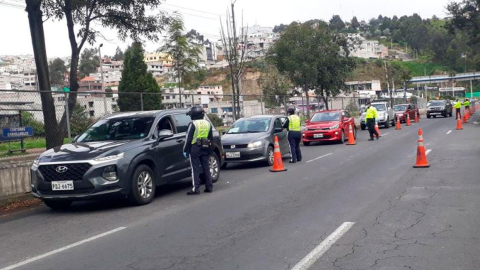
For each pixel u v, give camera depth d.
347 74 38.91
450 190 10.00
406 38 174.38
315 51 34.59
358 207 8.85
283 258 6.10
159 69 123.88
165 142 11.19
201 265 6.01
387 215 8.12
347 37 38.47
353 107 47.22
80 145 10.41
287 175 13.61
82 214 9.85
